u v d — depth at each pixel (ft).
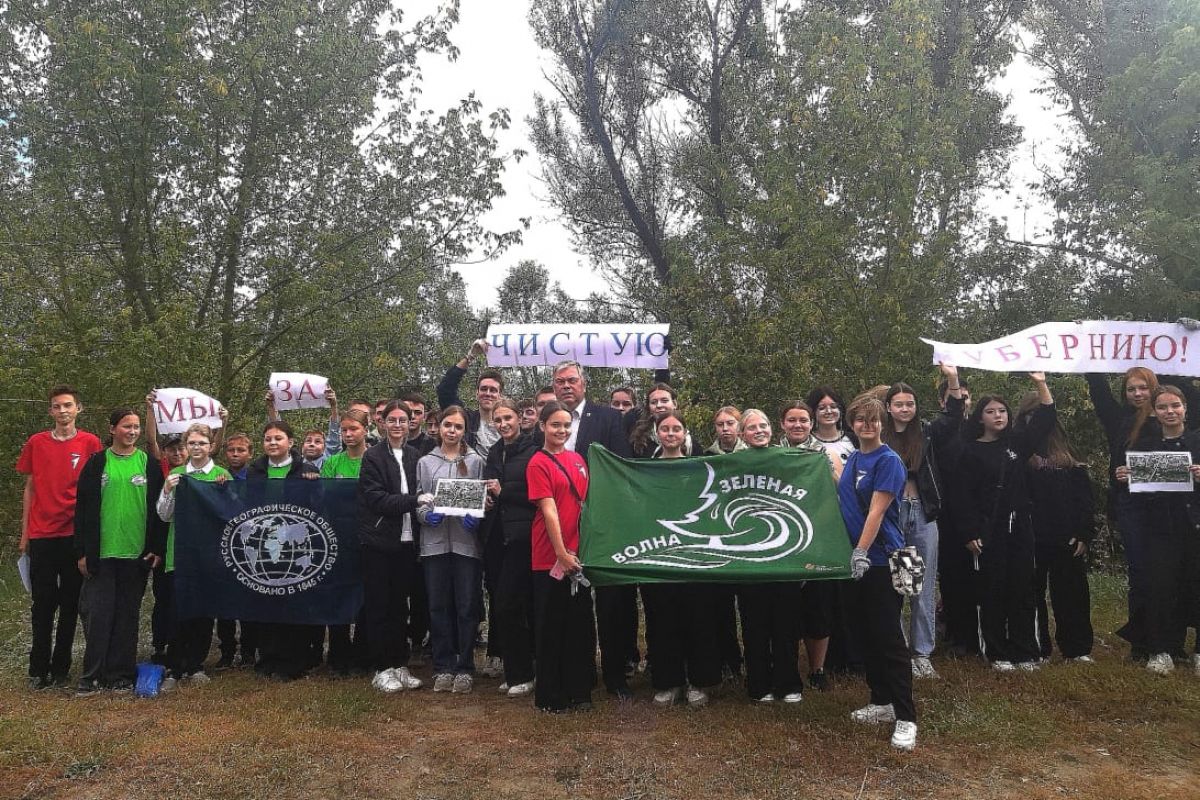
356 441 21.75
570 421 17.62
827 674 20.01
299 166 55.01
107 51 46.03
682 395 41.34
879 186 38.22
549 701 17.56
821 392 20.51
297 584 20.20
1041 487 21.49
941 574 21.86
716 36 62.95
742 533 17.06
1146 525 20.97
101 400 41.11
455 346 60.23
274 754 15.20
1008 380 37.83
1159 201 39.19
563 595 17.62
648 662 18.70
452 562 19.60
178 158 50.60
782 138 43.60
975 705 17.54
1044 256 48.32
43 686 20.01
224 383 47.50
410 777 14.57
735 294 44.50
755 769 14.65
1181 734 16.55
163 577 21.21
